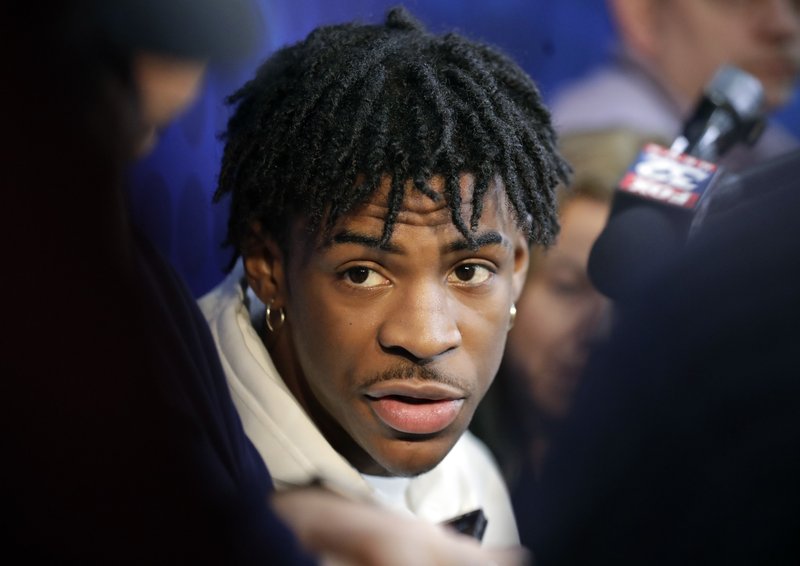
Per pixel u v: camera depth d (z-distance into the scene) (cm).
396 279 354
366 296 355
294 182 361
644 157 414
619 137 702
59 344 233
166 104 257
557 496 243
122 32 234
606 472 226
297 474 387
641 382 226
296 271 372
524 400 588
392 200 339
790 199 225
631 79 814
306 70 371
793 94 854
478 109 357
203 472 253
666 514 215
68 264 236
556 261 596
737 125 487
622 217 393
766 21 836
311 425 393
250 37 271
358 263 351
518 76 396
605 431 230
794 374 207
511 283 381
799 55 841
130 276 258
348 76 358
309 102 358
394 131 346
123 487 235
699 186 388
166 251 515
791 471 206
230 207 411
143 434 244
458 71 365
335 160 346
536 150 374
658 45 816
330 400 376
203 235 567
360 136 347
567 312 588
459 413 368
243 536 233
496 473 534
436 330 346
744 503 208
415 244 345
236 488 271
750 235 223
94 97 234
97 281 243
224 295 437
